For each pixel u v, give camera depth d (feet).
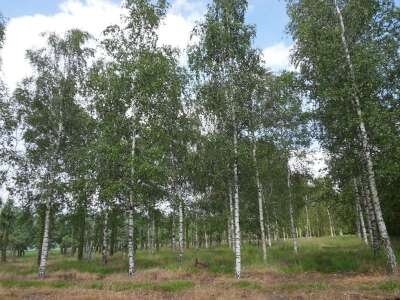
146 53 81.61
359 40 70.64
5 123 84.17
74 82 96.63
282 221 136.46
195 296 49.52
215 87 77.77
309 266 78.23
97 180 81.25
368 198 79.20
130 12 83.97
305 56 73.72
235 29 77.82
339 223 225.56
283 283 59.16
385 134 62.39
